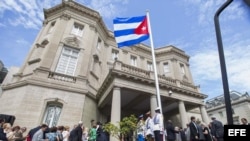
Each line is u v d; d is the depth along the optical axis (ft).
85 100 49.65
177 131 33.04
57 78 48.88
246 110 113.60
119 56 73.61
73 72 53.57
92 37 62.80
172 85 49.88
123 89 43.68
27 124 40.40
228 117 6.12
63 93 47.44
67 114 45.24
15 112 41.14
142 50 82.07
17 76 50.88
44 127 25.39
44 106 43.86
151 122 25.94
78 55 56.85
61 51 54.54
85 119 47.67
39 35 63.31
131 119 33.68
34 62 52.80
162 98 49.39
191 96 53.57
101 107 55.21
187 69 85.05
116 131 32.24
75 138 27.20
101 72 64.28
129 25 30.30
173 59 82.69
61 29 58.44
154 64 25.80
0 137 22.03
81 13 65.41
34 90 44.70
